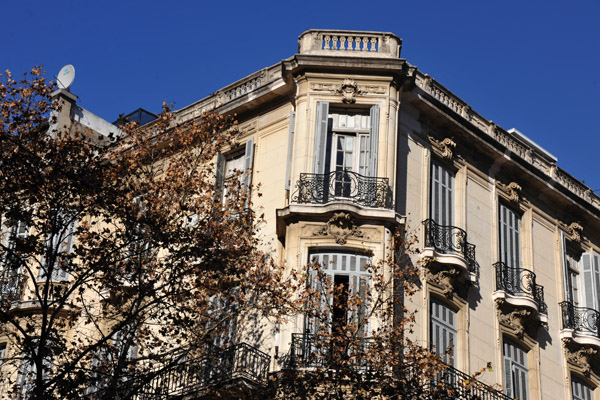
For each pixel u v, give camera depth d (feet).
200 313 95.09
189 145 104.68
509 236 121.90
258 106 116.88
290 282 95.40
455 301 110.01
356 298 91.56
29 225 89.61
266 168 112.78
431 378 94.79
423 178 112.98
